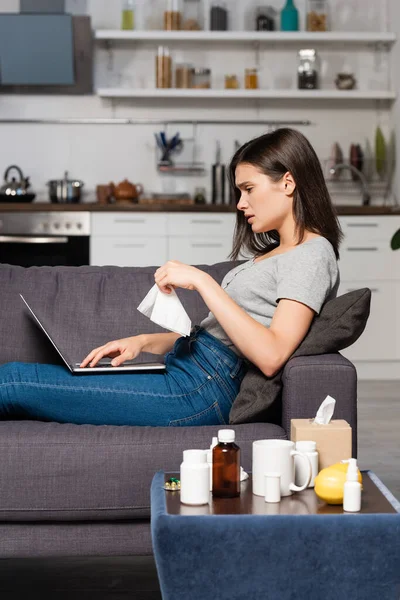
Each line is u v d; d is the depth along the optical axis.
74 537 2.07
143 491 2.04
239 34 6.45
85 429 2.12
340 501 1.55
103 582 2.47
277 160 2.32
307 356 2.16
